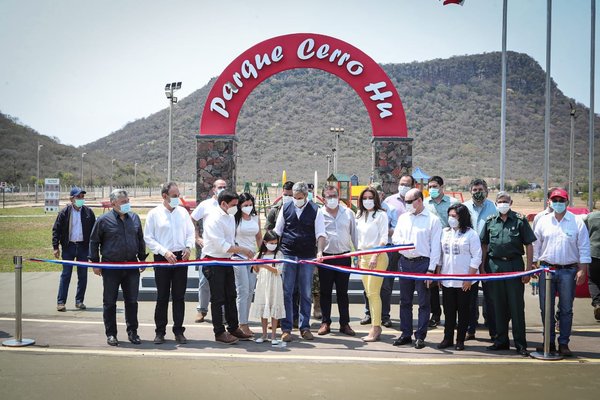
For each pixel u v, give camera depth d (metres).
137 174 133.62
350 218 8.66
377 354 7.30
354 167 137.12
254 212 8.77
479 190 8.66
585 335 8.55
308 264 8.20
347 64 13.41
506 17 14.74
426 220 7.86
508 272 7.58
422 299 7.73
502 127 14.55
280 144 155.12
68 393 5.62
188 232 8.08
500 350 7.60
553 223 7.55
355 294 10.91
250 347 7.60
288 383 6.01
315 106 171.62
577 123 177.38
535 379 6.25
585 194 66.06
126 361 6.77
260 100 176.75
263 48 13.44
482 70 197.62
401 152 13.48
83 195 10.00
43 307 10.05
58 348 7.32
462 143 159.75
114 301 7.61
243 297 8.12
